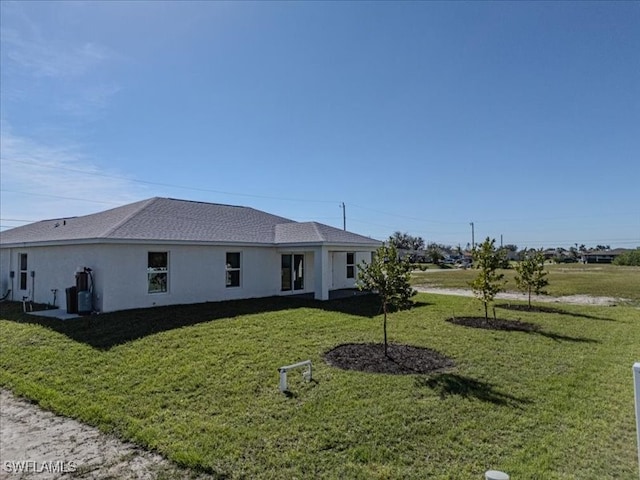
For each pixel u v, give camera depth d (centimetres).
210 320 1131
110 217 1605
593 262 9138
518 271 1558
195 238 1487
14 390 639
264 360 748
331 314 1274
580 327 1101
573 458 391
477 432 449
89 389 623
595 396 564
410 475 364
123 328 1012
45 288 1498
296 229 1939
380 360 748
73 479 381
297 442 432
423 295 1988
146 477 379
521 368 698
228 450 418
